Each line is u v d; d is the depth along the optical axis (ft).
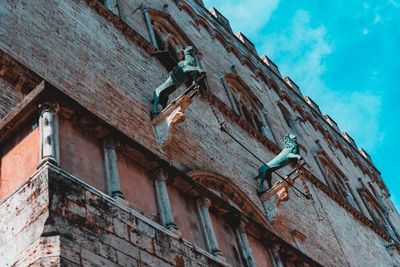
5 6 50.85
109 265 28.37
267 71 126.31
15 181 31.65
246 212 66.80
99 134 35.60
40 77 46.70
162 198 36.68
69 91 49.98
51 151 30.53
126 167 36.04
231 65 102.53
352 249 90.17
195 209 39.99
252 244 45.16
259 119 97.55
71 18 59.21
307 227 79.36
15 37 48.93
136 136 54.24
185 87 71.87
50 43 52.70
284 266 47.75
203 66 88.58
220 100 78.59
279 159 74.43
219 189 64.34
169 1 96.63
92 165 33.63
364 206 121.29
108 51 61.16
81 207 29.27
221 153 69.46
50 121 32.19
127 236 30.78
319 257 75.77
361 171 143.54
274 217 69.97
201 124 69.62
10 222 29.01
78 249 27.37
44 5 56.49
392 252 108.68
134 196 34.83
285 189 71.05
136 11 78.79
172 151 58.65
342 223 94.63
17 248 27.45
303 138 114.83
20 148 33.06
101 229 29.50
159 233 33.27
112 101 54.85
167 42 83.76
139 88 61.11
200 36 98.84
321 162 116.78
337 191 112.57
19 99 44.14
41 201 28.09
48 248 26.25
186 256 34.06
